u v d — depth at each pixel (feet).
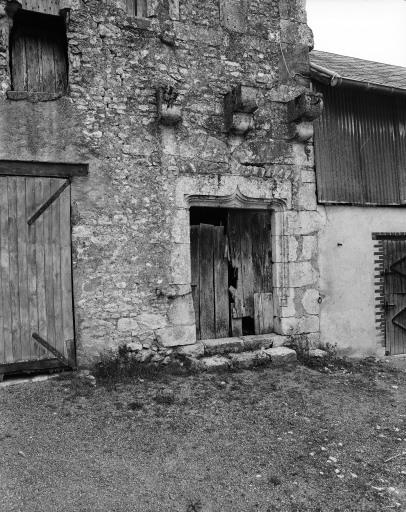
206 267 19.74
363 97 22.25
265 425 13.55
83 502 9.70
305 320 20.38
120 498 9.90
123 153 17.24
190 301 18.17
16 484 10.14
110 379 16.07
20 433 12.26
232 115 18.40
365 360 21.16
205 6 18.78
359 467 11.62
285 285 20.16
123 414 13.70
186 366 17.65
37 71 17.19
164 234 17.76
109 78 17.10
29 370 16.05
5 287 15.79
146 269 17.48
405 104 23.22
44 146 16.19
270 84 19.88
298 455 12.01
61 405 14.02
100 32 16.98
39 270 16.19
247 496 10.24
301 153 20.45
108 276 16.98
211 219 20.48
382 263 22.31
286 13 20.33
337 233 21.34
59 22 17.39
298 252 20.33
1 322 15.71
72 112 16.53
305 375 17.74
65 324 16.46
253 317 20.40
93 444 12.00
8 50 16.14
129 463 11.25
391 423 14.12
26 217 16.07
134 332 17.25
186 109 18.28
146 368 17.02
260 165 19.63
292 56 20.38
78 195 16.67
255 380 16.93
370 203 21.98
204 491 10.32
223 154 18.84
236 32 19.30
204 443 12.37
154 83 17.76
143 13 18.16
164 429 12.99
